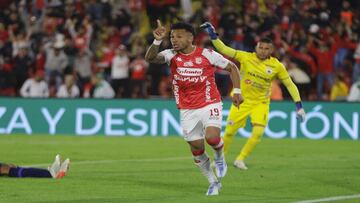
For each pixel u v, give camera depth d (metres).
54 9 60.06
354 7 62.75
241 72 31.44
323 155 38.12
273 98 50.94
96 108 49.81
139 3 61.28
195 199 22.55
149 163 33.09
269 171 30.42
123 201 22.12
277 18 57.75
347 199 22.80
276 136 49.03
